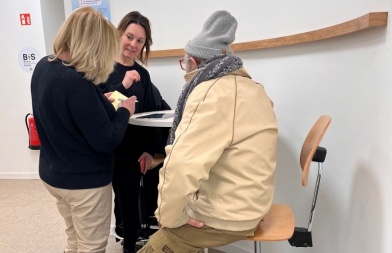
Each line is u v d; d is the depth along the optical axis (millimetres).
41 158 1493
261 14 1939
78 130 1312
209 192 1094
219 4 2137
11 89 3568
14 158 3725
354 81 1329
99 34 1276
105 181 1433
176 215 1041
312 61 1612
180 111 1219
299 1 1714
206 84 1084
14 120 3633
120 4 2430
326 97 1535
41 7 3434
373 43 1184
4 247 2268
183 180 980
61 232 2463
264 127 1088
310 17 1663
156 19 2400
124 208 1929
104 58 1300
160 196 1035
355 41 1311
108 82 1877
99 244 1478
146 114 1850
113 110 1432
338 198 1490
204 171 983
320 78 1568
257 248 1376
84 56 1249
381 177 1118
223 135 1020
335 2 1506
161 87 2477
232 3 2074
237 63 1131
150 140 1918
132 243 1975
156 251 1177
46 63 1301
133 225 1953
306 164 1193
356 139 1326
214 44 1197
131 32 1908
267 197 1094
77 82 1232
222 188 1070
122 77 1925
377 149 1150
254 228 1122
